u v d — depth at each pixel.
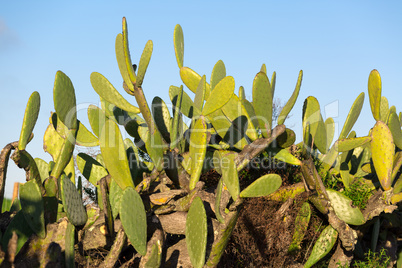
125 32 3.65
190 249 3.65
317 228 4.41
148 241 3.81
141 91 3.78
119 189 3.95
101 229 3.84
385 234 4.93
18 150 3.62
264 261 4.16
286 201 4.23
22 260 3.56
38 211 3.62
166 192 3.95
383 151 4.36
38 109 3.77
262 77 3.84
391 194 4.39
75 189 3.68
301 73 3.92
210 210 4.05
